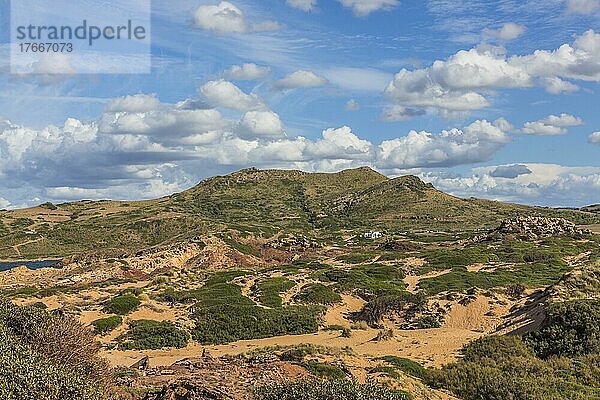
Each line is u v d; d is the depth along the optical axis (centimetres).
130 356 2677
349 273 4762
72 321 1536
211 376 1596
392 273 5144
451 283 4319
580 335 2480
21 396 995
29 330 1405
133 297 3731
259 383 1541
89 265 6412
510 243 7188
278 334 3353
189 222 12350
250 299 4056
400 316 3706
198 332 3219
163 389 1406
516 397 1834
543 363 2239
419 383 1919
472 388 1917
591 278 3666
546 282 4353
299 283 4528
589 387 1953
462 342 2788
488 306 3681
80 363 1423
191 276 5184
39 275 6341
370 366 2031
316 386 1295
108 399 1245
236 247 7488
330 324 3622
